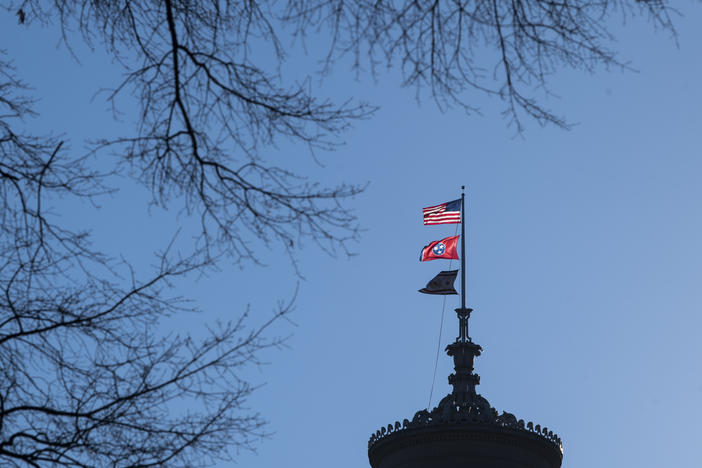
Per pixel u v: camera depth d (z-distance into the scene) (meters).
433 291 103.88
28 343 20.34
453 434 100.12
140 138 19.19
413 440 101.56
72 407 20.27
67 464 19.67
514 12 17.62
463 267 108.44
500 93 17.77
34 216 20.17
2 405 19.72
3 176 20.11
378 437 105.19
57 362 20.34
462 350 107.00
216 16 19.34
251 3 19.05
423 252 105.38
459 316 108.81
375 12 17.77
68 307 20.52
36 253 20.28
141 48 19.61
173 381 20.14
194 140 19.12
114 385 20.25
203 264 19.84
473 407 101.94
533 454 101.50
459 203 107.12
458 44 17.72
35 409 19.84
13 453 19.36
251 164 19.17
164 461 19.84
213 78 19.16
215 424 20.12
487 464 99.56
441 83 17.77
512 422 101.62
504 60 17.72
